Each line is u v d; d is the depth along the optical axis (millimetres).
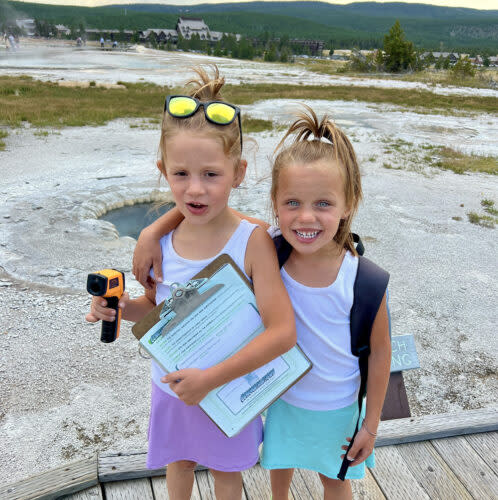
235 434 1455
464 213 8102
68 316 4406
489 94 29297
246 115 16172
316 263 1480
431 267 5992
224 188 1325
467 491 2246
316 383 1578
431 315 4883
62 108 16156
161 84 25938
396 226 7285
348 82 34125
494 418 2623
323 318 1505
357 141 13641
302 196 1327
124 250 5863
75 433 3107
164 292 1525
